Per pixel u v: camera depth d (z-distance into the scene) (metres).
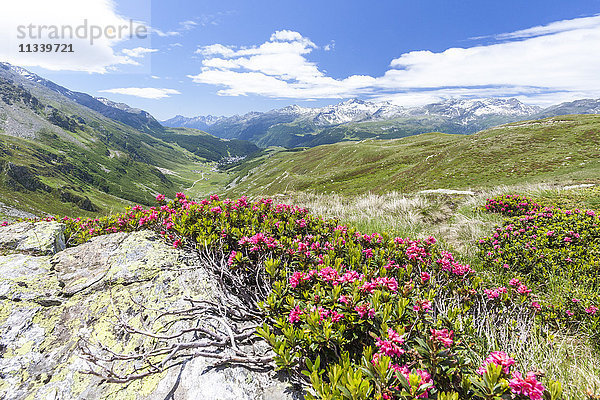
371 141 184.50
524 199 10.67
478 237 8.20
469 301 4.49
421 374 2.24
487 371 2.26
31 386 2.62
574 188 16.03
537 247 6.82
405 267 4.97
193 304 3.38
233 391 2.54
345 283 3.35
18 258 4.48
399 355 2.41
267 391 2.56
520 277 5.98
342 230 6.38
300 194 16.42
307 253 4.48
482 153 63.88
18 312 3.33
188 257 4.90
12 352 2.89
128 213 7.30
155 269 4.38
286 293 3.46
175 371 2.72
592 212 8.26
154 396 2.53
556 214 8.74
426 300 3.10
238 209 7.10
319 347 2.64
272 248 4.57
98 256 4.77
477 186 45.38
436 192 16.52
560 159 46.12
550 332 4.19
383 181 80.44
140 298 3.73
